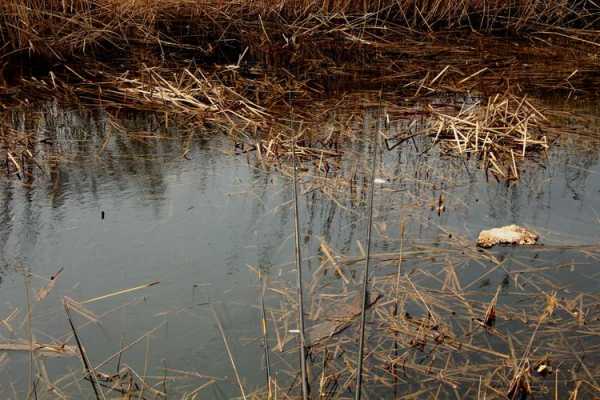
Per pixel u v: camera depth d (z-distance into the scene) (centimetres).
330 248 328
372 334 264
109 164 430
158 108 544
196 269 305
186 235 337
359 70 682
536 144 483
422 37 789
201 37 725
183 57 681
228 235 338
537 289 296
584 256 324
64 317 269
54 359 245
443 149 480
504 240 334
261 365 245
